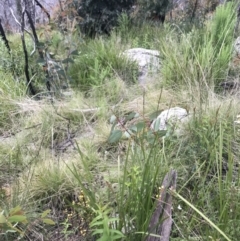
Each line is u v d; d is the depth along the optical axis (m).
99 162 2.53
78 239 1.86
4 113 3.20
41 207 2.17
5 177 2.40
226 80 3.37
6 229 1.44
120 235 1.41
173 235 1.84
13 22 5.83
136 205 1.77
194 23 5.19
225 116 2.61
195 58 3.52
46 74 3.59
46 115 3.06
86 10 5.30
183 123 2.58
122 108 3.15
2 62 3.91
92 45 4.48
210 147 2.28
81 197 1.91
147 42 4.71
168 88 3.44
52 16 4.51
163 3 5.74
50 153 2.71
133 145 2.49
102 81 3.65
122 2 5.51
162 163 2.18
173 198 1.92
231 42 3.86
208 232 1.70
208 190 2.04
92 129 2.94
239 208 1.77
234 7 4.22
